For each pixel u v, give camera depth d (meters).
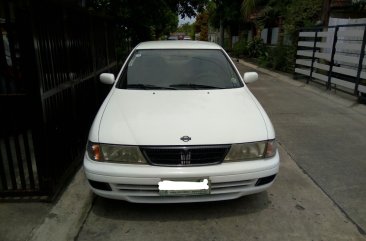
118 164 2.79
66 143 3.73
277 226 2.97
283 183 3.75
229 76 4.07
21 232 2.82
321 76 9.43
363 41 7.44
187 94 3.59
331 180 3.84
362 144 5.02
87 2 9.02
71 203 3.25
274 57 14.22
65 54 3.75
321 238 2.82
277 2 16.59
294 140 5.16
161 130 2.85
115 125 2.95
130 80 3.91
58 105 3.48
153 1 10.49
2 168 3.25
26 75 2.97
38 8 3.03
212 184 2.81
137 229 2.92
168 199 2.87
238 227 2.96
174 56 4.28
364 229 2.94
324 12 11.19
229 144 2.80
